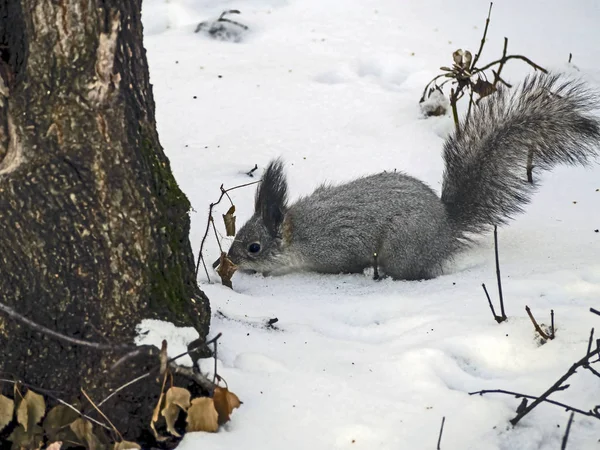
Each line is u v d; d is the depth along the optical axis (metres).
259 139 11.00
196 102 11.71
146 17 14.23
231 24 13.68
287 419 5.86
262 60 12.86
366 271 9.52
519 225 9.62
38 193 5.49
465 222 9.40
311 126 11.29
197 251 8.99
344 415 5.91
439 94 11.41
